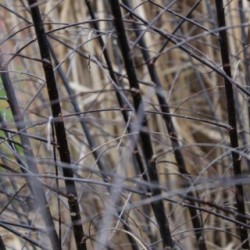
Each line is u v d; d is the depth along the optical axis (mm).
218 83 2344
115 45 2062
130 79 1002
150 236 1729
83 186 1399
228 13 2031
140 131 992
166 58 2602
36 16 1079
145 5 2395
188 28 2371
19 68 2135
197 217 1562
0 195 1728
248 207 1896
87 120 1699
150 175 1047
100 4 2377
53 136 1181
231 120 1327
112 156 2299
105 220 905
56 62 1661
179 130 2521
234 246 2207
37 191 1203
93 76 2529
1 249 1251
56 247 1237
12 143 1348
